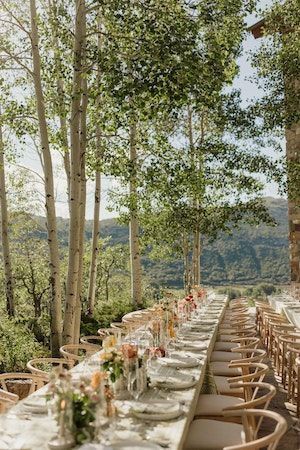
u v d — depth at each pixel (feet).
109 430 10.73
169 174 37.04
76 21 33.01
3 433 11.34
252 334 29.07
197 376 16.98
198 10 32.89
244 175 58.70
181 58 29.96
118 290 102.17
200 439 14.52
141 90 29.30
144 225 60.29
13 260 69.87
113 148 36.42
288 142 62.34
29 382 23.25
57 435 10.85
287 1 53.16
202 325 31.42
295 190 57.16
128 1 31.35
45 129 33.86
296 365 23.41
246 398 20.45
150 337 22.95
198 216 58.75
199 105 32.91
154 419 12.29
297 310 42.29
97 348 24.16
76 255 31.99
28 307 72.59
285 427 11.05
